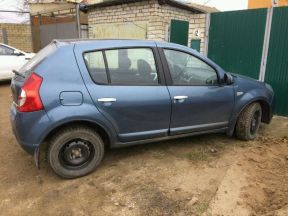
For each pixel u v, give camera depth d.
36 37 15.95
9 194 3.26
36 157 3.31
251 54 6.24
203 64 4.11
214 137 4.83
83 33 12.46
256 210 2.93
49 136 3.40
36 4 15.78
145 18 9.17
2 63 9.51
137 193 3.24
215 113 4.23
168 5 9.22
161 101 3.74
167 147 4.41
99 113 3.41
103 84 3.46
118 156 4.12
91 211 2.96
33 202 3.12
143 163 3.92
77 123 3.46
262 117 5.01
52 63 3.30
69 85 3.29
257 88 4.63
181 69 3.96
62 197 3.20
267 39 5.96
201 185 3.38
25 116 3.20
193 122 4.09
